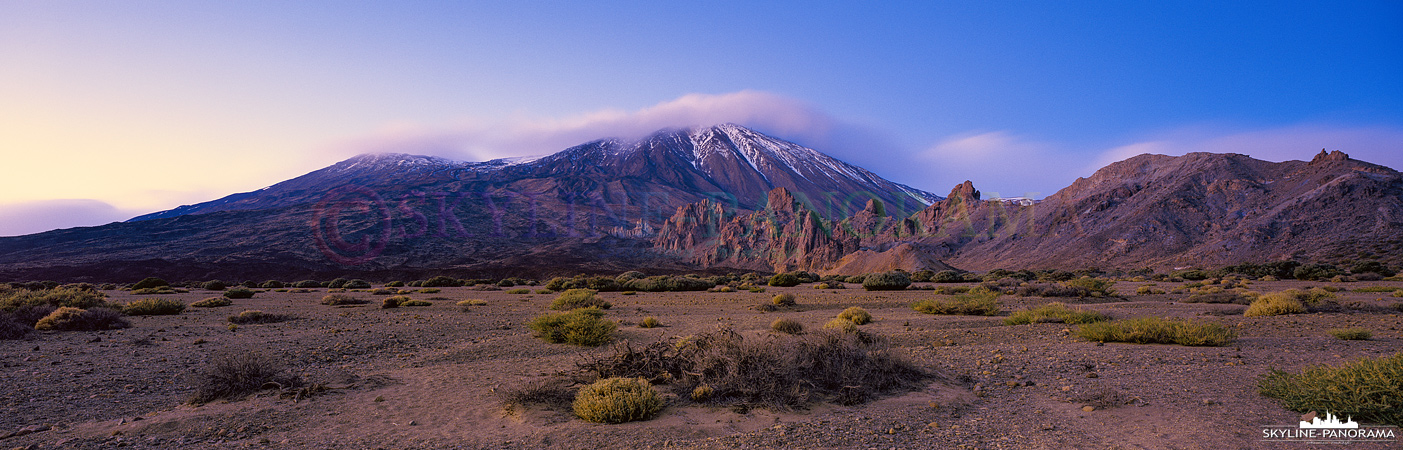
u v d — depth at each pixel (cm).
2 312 1748
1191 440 585
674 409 739
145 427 677
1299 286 3950
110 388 896
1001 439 611
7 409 761
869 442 605
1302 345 1219
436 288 6078
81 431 666
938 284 5381
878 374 855
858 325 1831
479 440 634
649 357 913
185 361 1156
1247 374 900
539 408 749
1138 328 1300
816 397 780
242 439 641
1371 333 1366
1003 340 1429
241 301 3478
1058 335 1473
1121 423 657
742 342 851
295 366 1148
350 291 5212
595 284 4912
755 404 743
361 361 1221
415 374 1043
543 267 15938
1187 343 1228
